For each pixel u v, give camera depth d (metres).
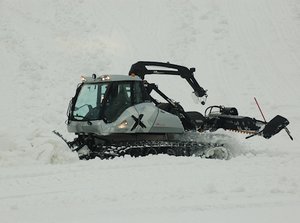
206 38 64.19
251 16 69.06
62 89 51.75
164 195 18.50
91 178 21.92
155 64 34.94
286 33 65.88
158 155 27.42
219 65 59.09
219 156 31.80
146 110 31.20
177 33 64.62
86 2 71.50
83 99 31.61
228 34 65.00
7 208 17.23
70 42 62.16
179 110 33.22
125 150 29.53
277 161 26.62
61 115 45.69
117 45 62.19
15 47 58.84
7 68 54.22
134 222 14.88
